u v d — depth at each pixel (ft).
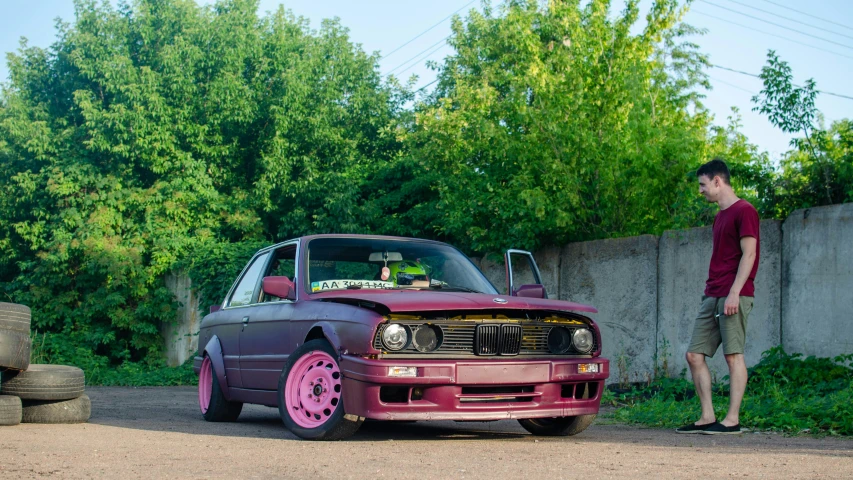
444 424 24.36
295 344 20.17
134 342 66.13
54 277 67.00
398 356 17.47
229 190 71.10
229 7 71.87
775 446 17.65
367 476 12.98
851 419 20.71
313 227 63.10
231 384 24.16
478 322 18.02
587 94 41.96
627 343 36.06
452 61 69.56
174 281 66.74
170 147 66.28
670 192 37.99
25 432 20.27
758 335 30.04
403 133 52.21
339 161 67.10
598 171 39.29
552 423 20.49
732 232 20.53
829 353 27.43
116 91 66.90
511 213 39.37
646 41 44.83
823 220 27.96
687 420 23.26
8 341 22.22
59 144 68.80
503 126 43.80
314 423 18.66
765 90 32.73
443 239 53.47
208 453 15.89
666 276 34.30
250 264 25.93
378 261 22.12
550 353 18.94
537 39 44.75
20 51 75.00
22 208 71.51
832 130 32.58
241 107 67.26
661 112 47.03
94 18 71.61
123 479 12.67
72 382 23.80
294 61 68.33
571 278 39.60
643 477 12.94
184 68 67.36
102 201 66.28
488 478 12.78
